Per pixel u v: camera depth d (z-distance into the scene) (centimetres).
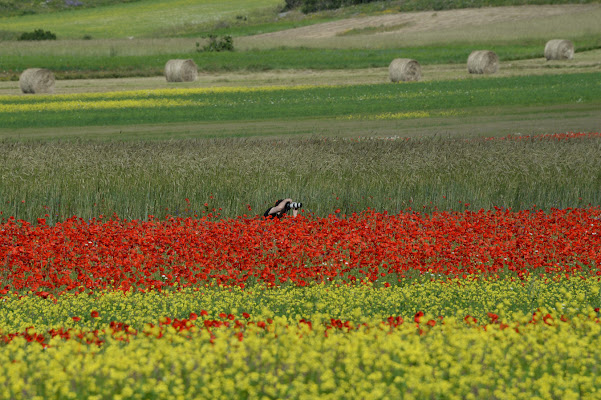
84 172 5825
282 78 19350
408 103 13712
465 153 6769
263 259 4019
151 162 6244
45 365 1945
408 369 1947
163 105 14000
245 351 2041
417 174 6112
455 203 5819
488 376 1939
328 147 7512
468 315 2809
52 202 5347
